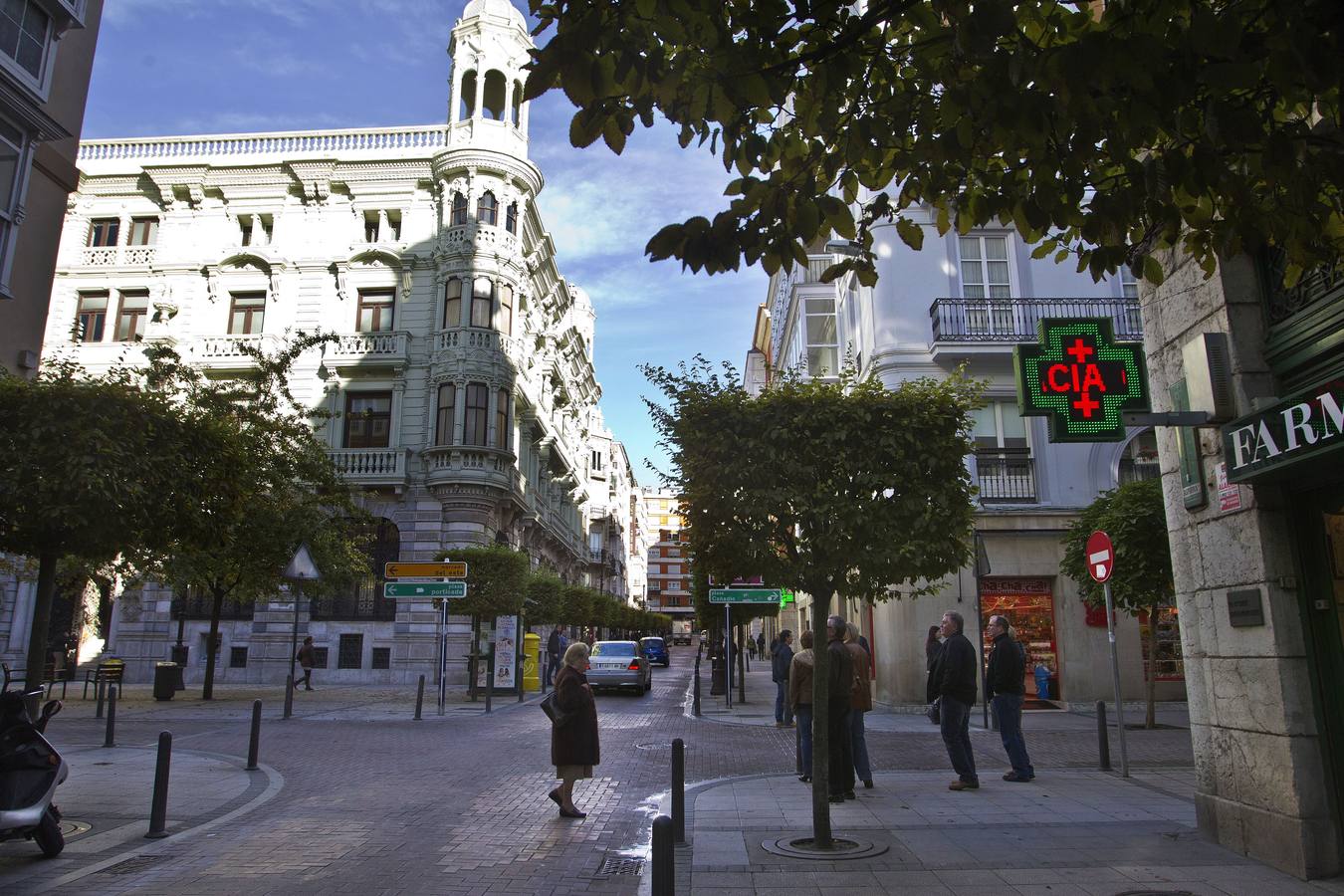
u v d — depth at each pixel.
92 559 9.35
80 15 12.92
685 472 7.59
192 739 14.02
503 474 30.81
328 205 32.19
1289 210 4.41
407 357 30.50
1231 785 6.61
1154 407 7.75
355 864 6.52
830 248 16.91
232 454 9.65
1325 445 5.16
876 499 7.20
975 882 5.78
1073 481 19.53
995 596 19.22
